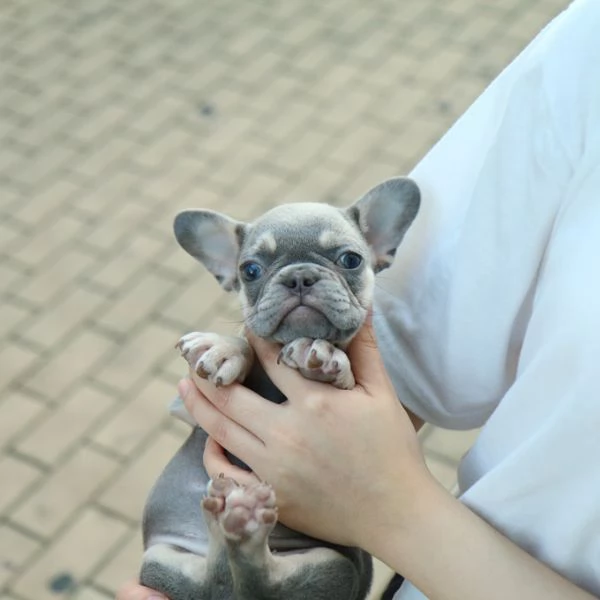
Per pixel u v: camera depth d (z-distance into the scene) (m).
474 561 0.63
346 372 0.68
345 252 0.74
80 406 1.35
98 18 2.18
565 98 0.66
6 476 1.27
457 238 0.72
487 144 0.71
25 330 1.46
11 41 2.11
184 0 2.22
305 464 0.66
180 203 1.67
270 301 0.72
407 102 1.86
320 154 1.75
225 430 0.70
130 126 1.85
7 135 1.85
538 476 0.63
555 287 0.65
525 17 2.08
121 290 1.51
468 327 0.70
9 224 1.65
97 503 1.23
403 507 0.64
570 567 0.64
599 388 0.61
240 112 1.87
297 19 2.13
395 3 2.16
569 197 0.66
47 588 1.15
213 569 0.70
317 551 0.72
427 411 0.74
